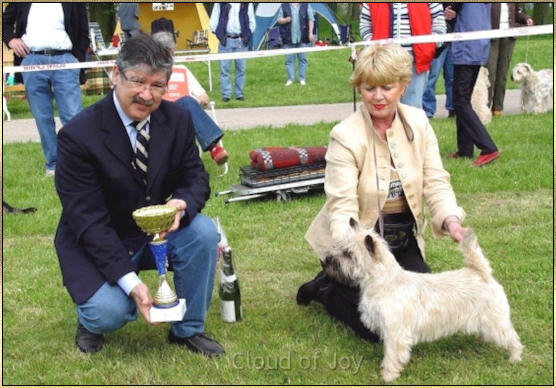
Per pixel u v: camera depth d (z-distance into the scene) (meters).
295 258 5.00
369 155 3.65
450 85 10.62
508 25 10.31
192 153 3.65
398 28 7.36
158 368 3.43
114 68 3.21
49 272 4.81
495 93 10.69
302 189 6.45
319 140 9.02
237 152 8.44
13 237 5.67
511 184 6.61
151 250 3.48
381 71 3.43
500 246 5.01
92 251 3.36
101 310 3.36
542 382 3.23
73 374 3.41
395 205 3.79
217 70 18.72
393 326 3.24
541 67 16.58
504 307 3.36
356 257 3.29
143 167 3.42
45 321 4.05
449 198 3.71
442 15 7.43
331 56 20.86
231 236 5.46
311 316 4.01
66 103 7.60
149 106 3.21
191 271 3.50
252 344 3.66
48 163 7.85
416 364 3.43
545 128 9.27
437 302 3.28
